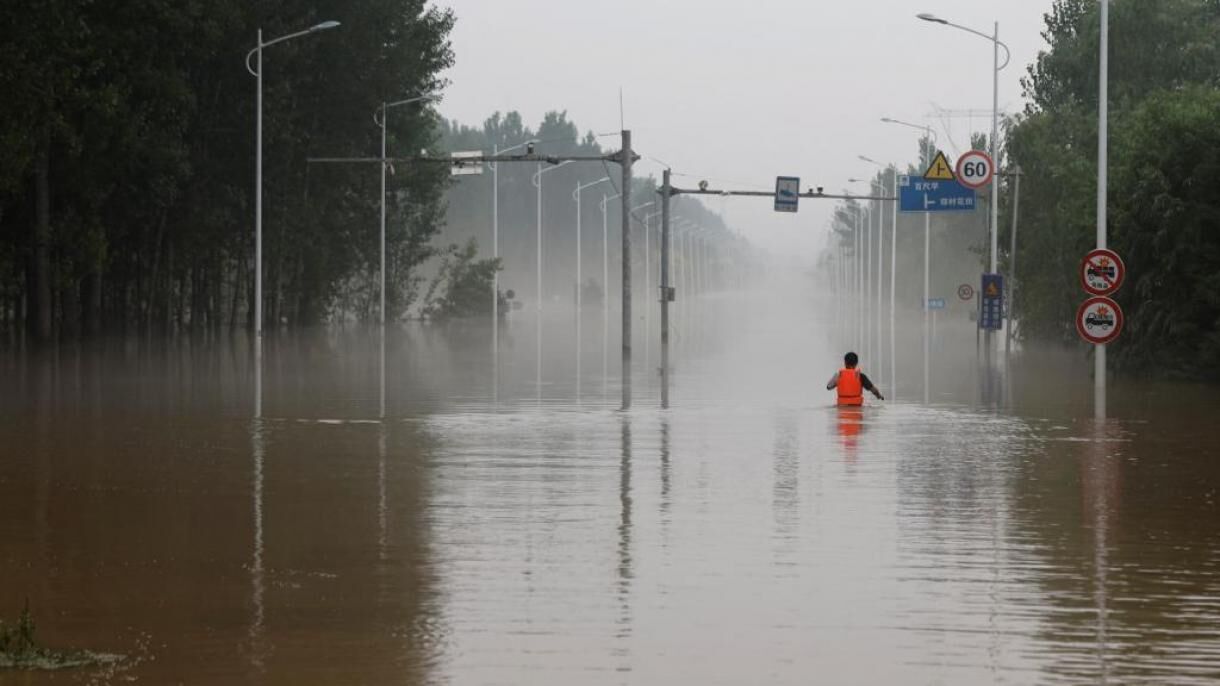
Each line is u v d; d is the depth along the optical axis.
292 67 103.88
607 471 29.80
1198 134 61.00
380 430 38.53
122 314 97.06
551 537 21.81
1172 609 16.97
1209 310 61.25
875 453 33.28
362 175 120.06
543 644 15.38
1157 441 36.19
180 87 83.56
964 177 82.56
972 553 20.52
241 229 107.50
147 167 85.94
